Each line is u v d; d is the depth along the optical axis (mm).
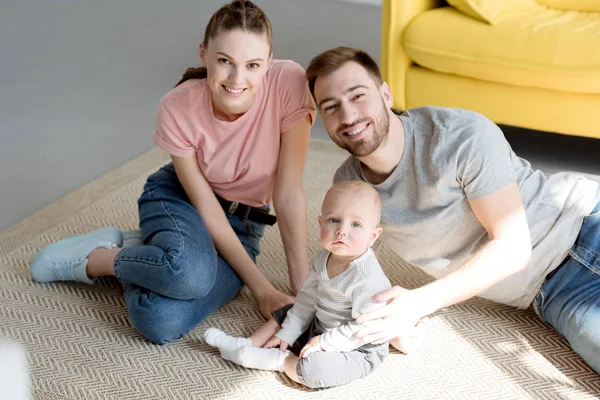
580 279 1843
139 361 1876
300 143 1998
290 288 2180
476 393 1751
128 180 2811
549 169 2842
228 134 1957
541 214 1857
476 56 2738
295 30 4508
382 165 1816
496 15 2771
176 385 1792
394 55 2959
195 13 4914
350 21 4680
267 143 1989
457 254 1890
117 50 4238
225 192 2096
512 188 1734
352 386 1778
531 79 2672
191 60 4039
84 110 3467
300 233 2068
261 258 2330
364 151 1745
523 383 1779
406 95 3004
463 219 1822
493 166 1710
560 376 1799
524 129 3180
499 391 1755
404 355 1885
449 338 1944
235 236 2068
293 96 1948
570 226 1854
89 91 3678
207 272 1911
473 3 2787
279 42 4285
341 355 1753
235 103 1859
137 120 3350
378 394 1753
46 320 2029
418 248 1920
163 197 2061
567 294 1844
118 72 3906
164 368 1851
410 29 2885
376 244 1990
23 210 2660
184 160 1999
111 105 3510
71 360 1876
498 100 2797
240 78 1807
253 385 1790
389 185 1840
